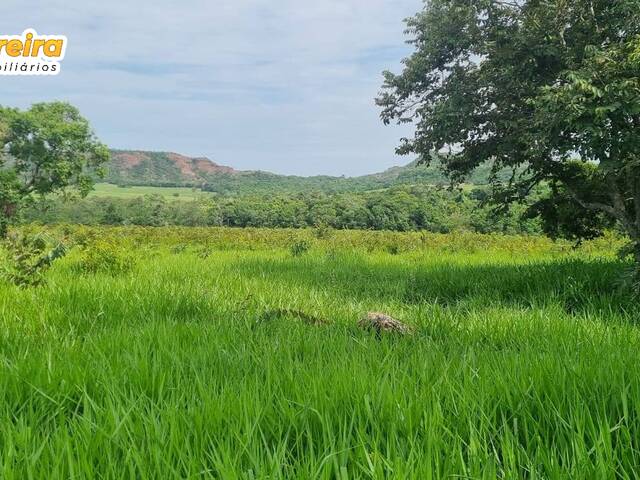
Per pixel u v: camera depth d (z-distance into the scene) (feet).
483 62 31.30
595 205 30.68
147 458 6.59
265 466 6.35
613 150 23.93
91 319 17.42
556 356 10.87
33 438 6.98
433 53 31.86
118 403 7.95
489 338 16.03
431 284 31.76
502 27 30.22
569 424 7.47
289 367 10.16
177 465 6.43
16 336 14.42
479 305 24.91
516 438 7.08
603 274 28.02
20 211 146.92
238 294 24.80
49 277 25.63
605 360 10.68
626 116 22.91
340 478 6.02
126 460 6.19
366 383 8.98
